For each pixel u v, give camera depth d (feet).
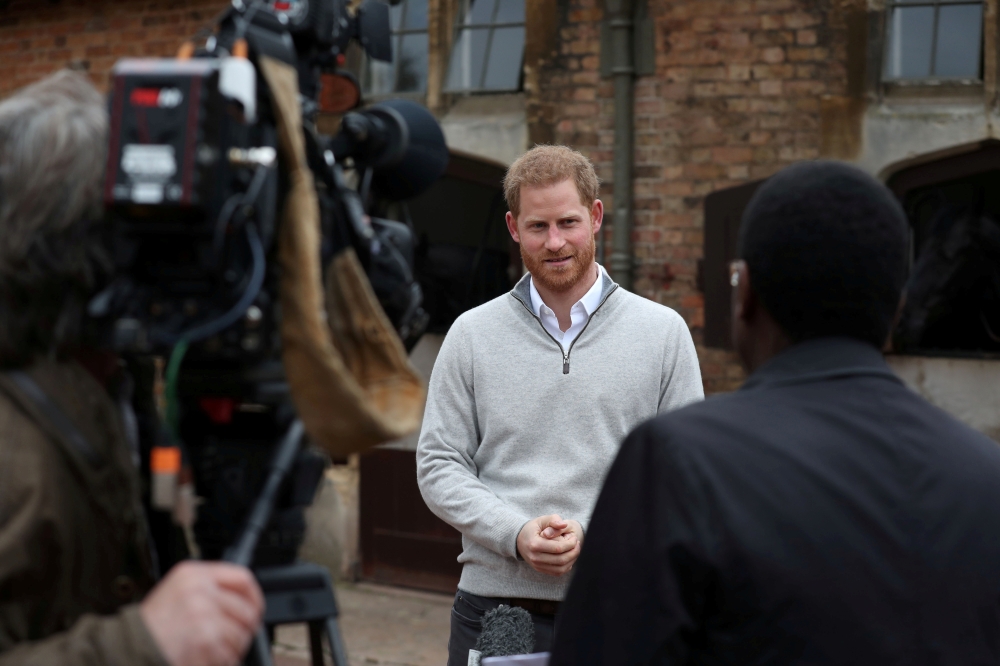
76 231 3.43
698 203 16.07
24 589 3.25
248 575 3.19
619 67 16.14
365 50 4.72
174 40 17.94
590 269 7.97
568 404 7.68
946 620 3.61
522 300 8.02
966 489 3.76
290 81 3.65
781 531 3.59
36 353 3.53
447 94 17.54
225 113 3.33
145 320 3.40
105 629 3.04
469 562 7.88
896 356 15.60
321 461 3.97
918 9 15.34
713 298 15.69
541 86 16.74
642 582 3.63
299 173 3.56
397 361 4.03
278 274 3.59
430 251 18.78
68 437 3.43
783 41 15.61
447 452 7.95
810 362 4.01
